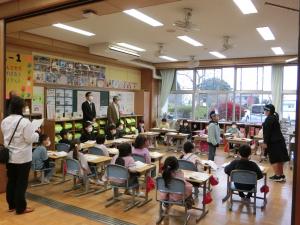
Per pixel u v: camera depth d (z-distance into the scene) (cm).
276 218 385
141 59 1040
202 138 845
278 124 563
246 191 405
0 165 436
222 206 425
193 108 1120
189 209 388
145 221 360
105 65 972
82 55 830
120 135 809
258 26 569
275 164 574
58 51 769
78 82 859
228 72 1052
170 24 572
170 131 986
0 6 429
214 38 681
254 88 1009
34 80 721
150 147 927
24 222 342
